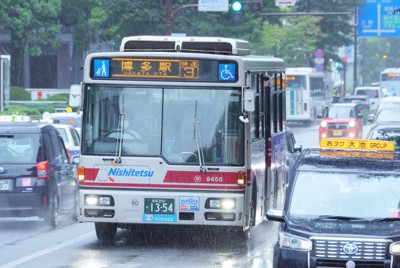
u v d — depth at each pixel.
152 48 41.66
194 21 122.38
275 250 28.12
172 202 38.94
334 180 30.02
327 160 30.67
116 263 36.09
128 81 39.53
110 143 39.31
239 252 39.50
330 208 29.28
